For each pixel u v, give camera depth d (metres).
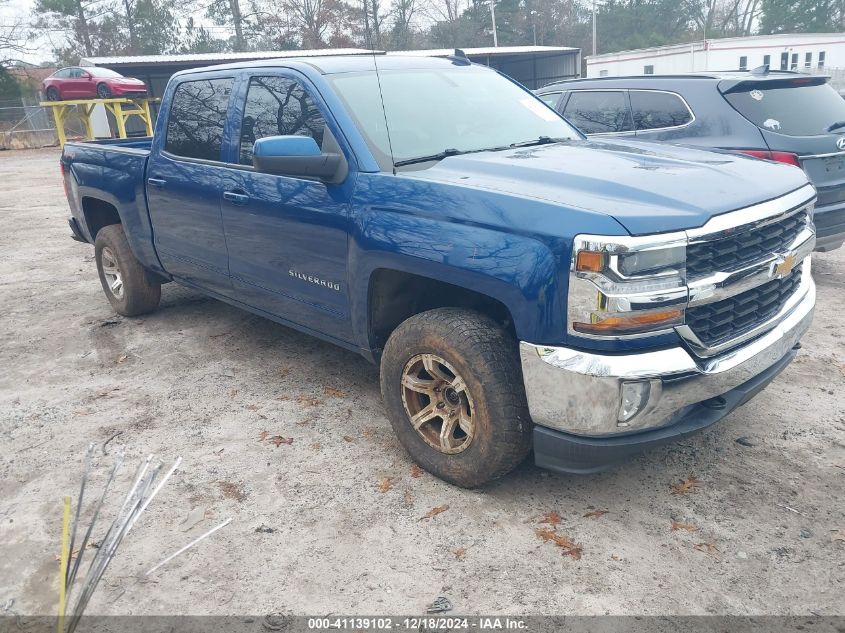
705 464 3.54
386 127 3.70
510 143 3.98
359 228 3.43
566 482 3.42
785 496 3.26
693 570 2.80
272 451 3.78
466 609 2.63
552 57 40.31
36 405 4.44
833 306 5.84
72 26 58.03
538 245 2.77
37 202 14.14
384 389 3.54
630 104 6.70
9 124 39.62
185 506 3.31
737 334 3.02
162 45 60.03
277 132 4.03
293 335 5.53
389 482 3.46
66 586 2.24
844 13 62.81
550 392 2.83
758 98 5.98
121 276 5.81
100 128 34.16
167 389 4.61
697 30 72.12
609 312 2.66
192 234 4.77
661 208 2.77
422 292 3.68
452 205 3.07
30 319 6.21
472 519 3.15
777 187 3.21
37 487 3.51
